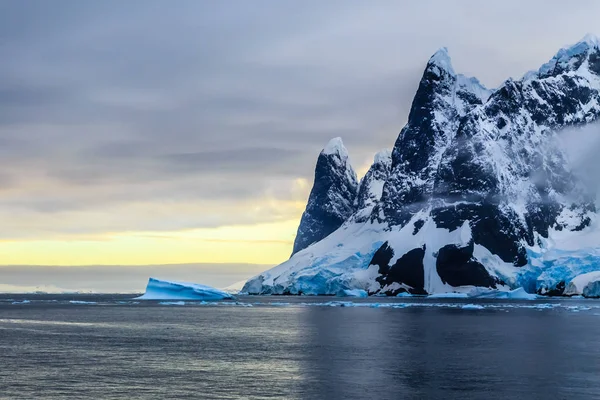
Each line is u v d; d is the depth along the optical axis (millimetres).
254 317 178750
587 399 64500
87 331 134250
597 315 178750
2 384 71938
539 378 74688
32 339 117438
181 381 73625
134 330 136500
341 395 66500
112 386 70875
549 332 126188
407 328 137750
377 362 86562
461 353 95125
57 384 71875
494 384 71500
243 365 84625
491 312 196000
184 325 150250
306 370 80500
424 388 69625
